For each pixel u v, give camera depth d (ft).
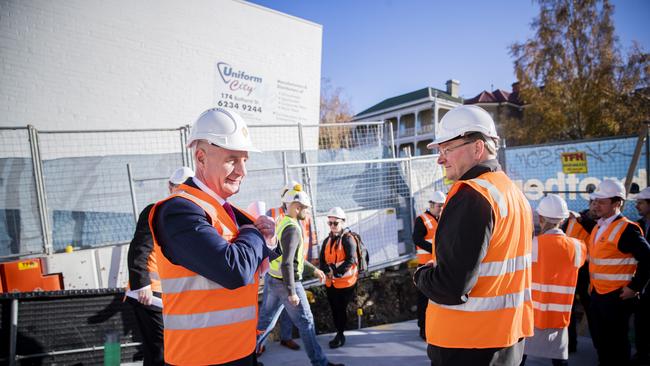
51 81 22.22
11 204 16.87
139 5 24.99
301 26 32.32
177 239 4.96
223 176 5.62
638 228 11.73
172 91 26.17
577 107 64.23
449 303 5.59
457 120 6.29
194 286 5.21
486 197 5.49
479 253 5.36
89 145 22.24
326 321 19.33
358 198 23.98
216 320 5.25
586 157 22.44
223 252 4.83
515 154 25.20
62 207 17.87
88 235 18.24
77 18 22.97
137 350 13.64
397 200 25.08
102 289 13.37
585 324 17.26
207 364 5.17
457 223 5.48
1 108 20.85
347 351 15.85
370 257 23.18
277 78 30.94
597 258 12.38
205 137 5.48
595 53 64.44
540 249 10.80
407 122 126.00
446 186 27.53
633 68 63.31
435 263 6.18
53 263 15.87
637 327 13.92
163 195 19.99
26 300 12.12
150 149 24.18
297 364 14.44
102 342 13.12
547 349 10.63
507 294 5.81
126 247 17.46
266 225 5.92
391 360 14.80
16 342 11.82
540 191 24.17
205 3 27.48
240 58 29.04
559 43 65.62
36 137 16.76
